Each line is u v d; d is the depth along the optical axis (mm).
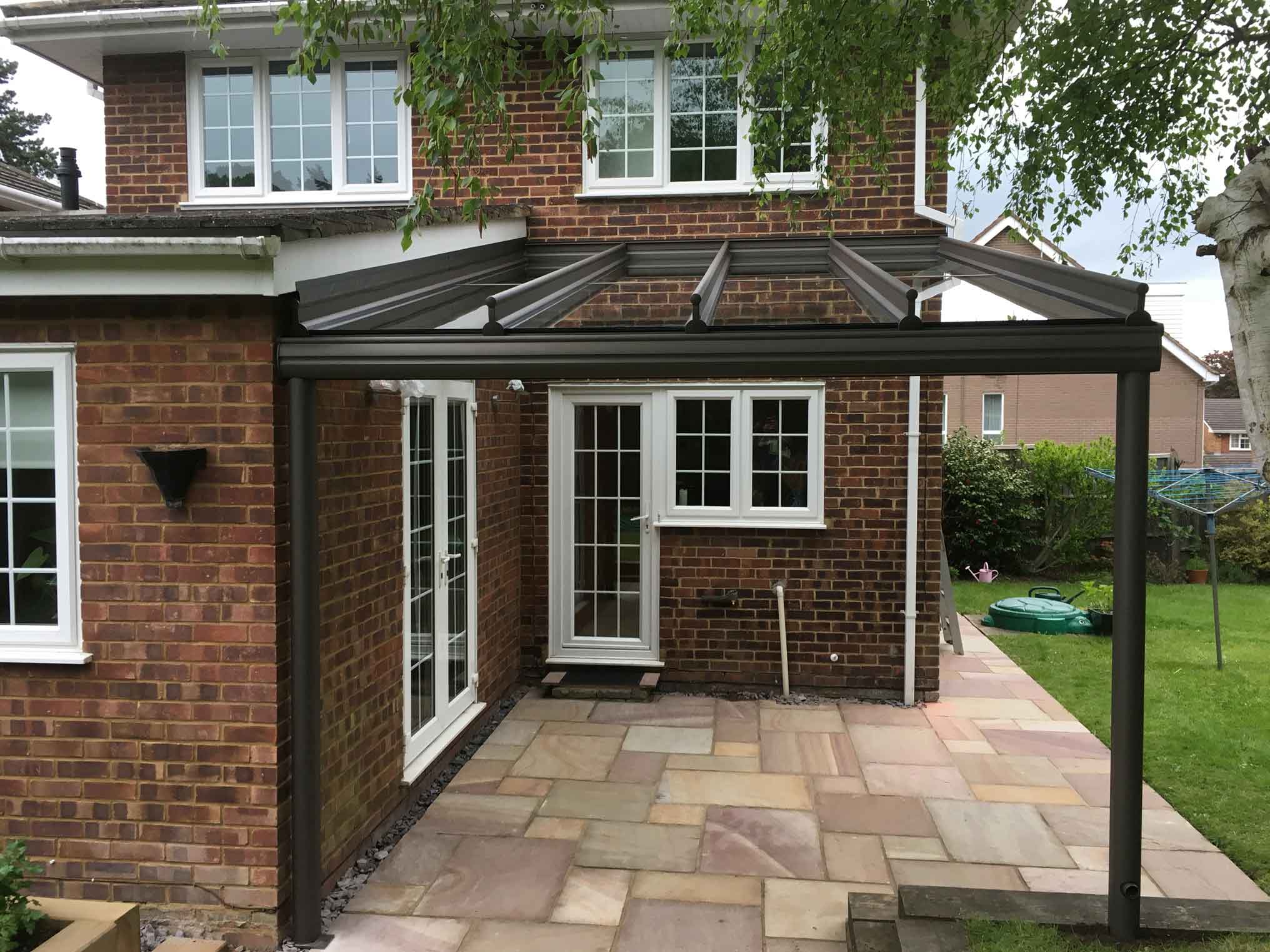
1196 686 7738
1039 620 9859
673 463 7480
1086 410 20094
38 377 3912
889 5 5195
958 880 4418
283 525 3834
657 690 7527
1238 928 3461
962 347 3453
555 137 7309
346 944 3852
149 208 7410
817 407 7250
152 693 3844
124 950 3172
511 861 4617
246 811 3818
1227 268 3975
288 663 3887
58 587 3889
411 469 5383
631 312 4391
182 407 3777
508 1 6102
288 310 3805
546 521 7637
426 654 5660
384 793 4902
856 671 7340
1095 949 3375
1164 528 13609
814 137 6172
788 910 4141
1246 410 3947
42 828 3910
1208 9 5293
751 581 7410
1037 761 5988
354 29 4055
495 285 5605
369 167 7375
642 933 3949
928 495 7160
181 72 7348
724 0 5531
